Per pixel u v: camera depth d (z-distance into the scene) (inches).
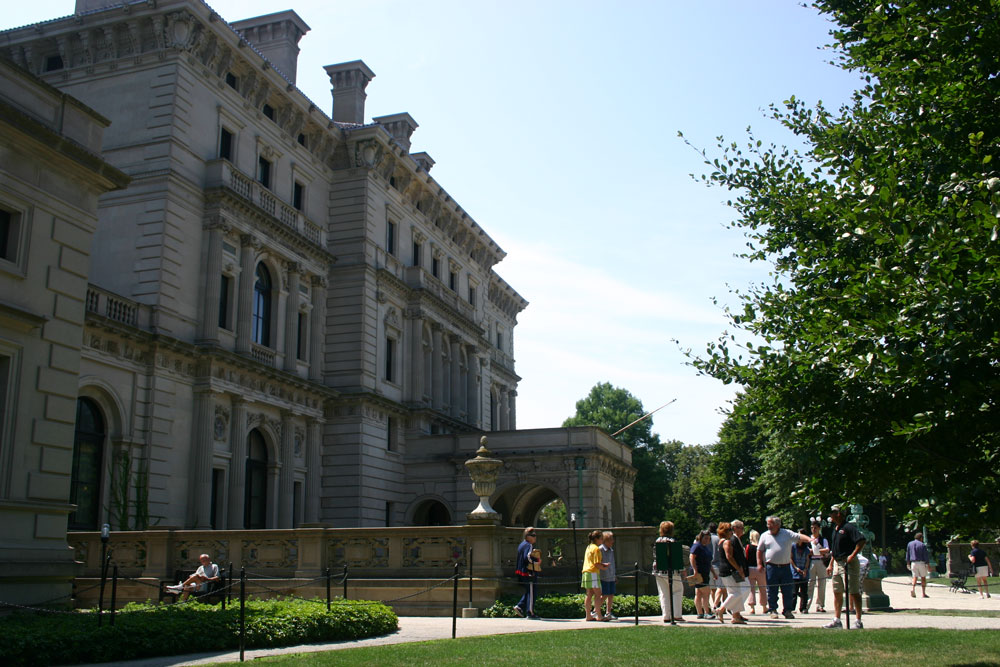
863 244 526.6
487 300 2807.6
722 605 781.3
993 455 470.3
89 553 1037.2
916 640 563.5
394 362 2053.4
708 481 3169.3
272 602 727.7
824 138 679.7
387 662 492.4
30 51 1557.6
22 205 770.2
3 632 519.5
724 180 719.1
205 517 1392.7
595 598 795.4
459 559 898.1
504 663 481.4
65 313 807.7
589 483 1895.9
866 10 621.3
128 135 1466.5
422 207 2289.6
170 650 579.8
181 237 1448.1
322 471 1841.8
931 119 514.0
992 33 478.6
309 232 1819.6
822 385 486.3
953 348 402.0
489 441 1991.9
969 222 410.0
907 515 487.5
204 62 1544.0
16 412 745.6
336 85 2213.3
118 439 1280.8
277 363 1663.4
